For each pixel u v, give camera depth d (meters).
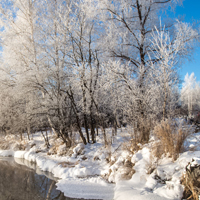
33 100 12.30
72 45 9.89
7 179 7.69
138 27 9.88
